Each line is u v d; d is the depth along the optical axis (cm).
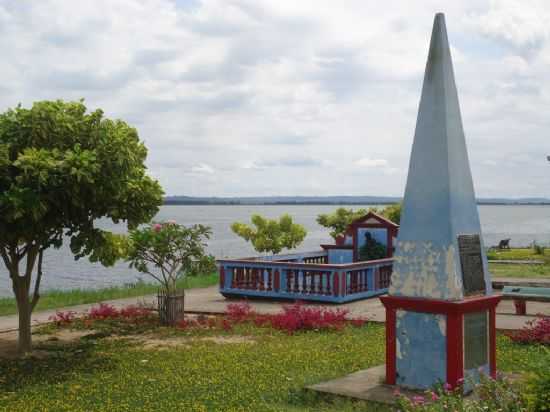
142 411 852
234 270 2128
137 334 1503
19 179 1061
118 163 1141
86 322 1641
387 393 888
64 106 1212
